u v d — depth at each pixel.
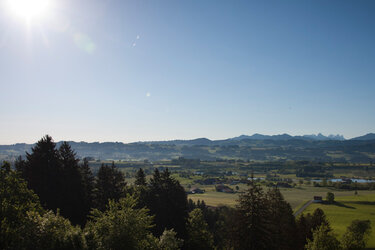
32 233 29.36
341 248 48.53
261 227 45.06
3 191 35.84
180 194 72.56
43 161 64.44
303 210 156.00
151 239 41.59
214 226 98.69
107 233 34.12
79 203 63.84
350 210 153.62
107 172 73.06
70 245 27.97
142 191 74.81
